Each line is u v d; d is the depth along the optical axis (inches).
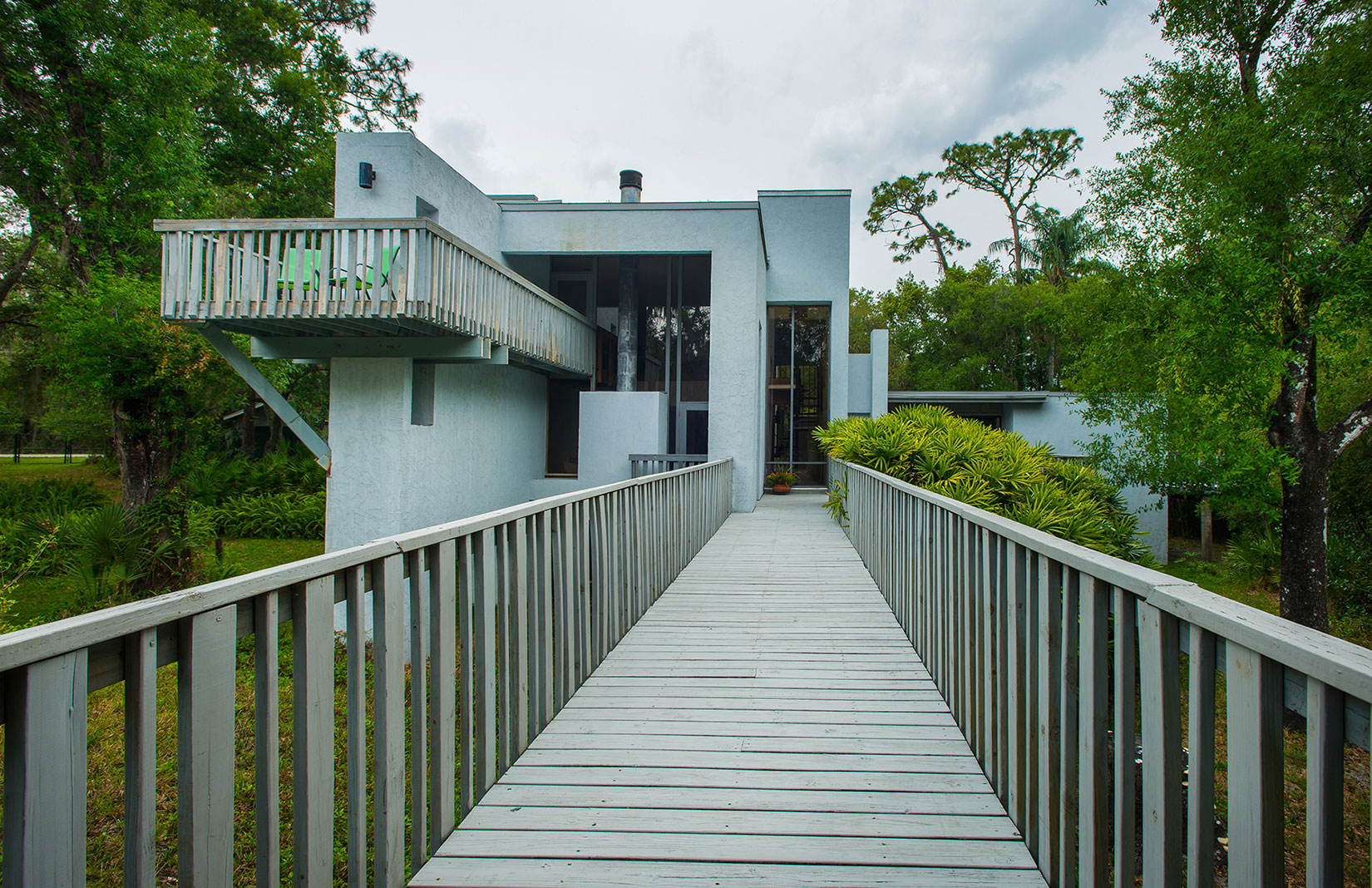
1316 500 366.0
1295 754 263.4
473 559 93.6
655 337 586.9
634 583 184.4
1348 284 310.2
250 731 214.8
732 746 109.6
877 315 1498.5
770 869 77.7
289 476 736.3
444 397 379.6
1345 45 324.2
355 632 67.2
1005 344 1170.6
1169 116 372.2
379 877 70.0
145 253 542.3
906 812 89.4
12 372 817.5
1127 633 58.9
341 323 314.7
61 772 41.2
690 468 283.7
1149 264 365.1
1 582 347.6
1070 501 295.4
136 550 376.5
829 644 165.9
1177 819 51.6
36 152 524.7
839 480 410.9
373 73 912.9
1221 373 338.3
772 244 640.4
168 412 485.1
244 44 739.4
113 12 524.4
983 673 102.3
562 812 90.0
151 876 46.9
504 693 101.7
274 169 785.6
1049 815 73.9
